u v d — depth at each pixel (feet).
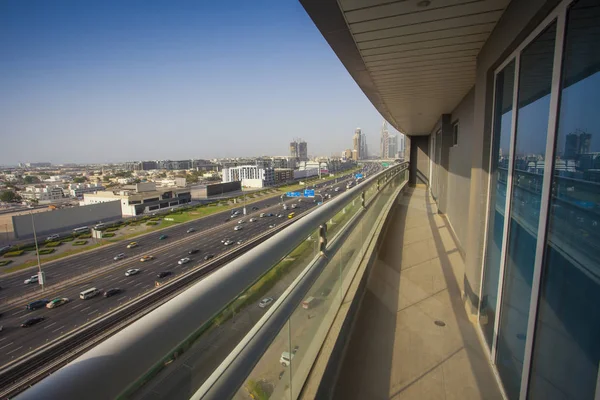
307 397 4.00
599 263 3.13
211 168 522.06
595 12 3.34
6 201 192.34
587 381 3.37
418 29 7.32
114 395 1.22
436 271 10.89
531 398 4.66
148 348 1.41
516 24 5.62
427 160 42.45
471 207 9.00
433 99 16.28
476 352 6.66
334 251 5.19
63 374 1.15
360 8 6.28
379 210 14.12
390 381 5.65
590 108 3.47
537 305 4.60
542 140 4.87
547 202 4.42
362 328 7.16
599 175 3.17
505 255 6.37
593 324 3.26
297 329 4.11
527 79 5.66
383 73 11.14
